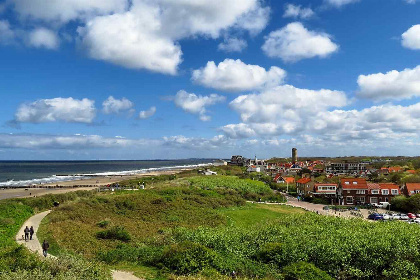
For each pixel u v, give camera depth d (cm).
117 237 3981
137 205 6109
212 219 5709
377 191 10325
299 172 18525
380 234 3459
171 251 2994
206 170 17200
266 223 4781
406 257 2970
